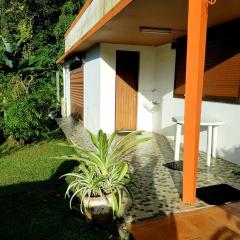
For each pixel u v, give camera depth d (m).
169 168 5.04
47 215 3.44
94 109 8.51
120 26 5.34
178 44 6.79
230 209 3.46
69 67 13.25
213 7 4.15
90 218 3.21
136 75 8.30
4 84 8.06
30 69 12.06
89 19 7.49
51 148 6.89
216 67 5.62
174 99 7.24
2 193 4.12
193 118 3.34
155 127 8.34
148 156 5.84
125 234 2.97
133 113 8.45
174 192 3.96
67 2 17.92
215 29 5.52
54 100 14.88
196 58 3.19
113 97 7.91
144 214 3.33
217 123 5.06
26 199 3.91
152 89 8.37
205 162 5.33
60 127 9.92
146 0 3.70
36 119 7.10
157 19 4.77
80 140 7.66
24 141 7.41
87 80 9.41
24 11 19.72
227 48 5.30
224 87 5.42
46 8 19.39
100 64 7.67
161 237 2.89
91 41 7.34
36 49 19.41
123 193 3.59
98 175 3.38
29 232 3.08
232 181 4.37
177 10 4.20
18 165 5.47
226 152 5.42
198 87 3.26
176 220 3.21
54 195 4.04
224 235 2.92
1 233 3.07
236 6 4.11
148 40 7.05
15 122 6.74
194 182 3.53
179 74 6.95
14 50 12.04
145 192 3.95
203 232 2.98
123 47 7.79
